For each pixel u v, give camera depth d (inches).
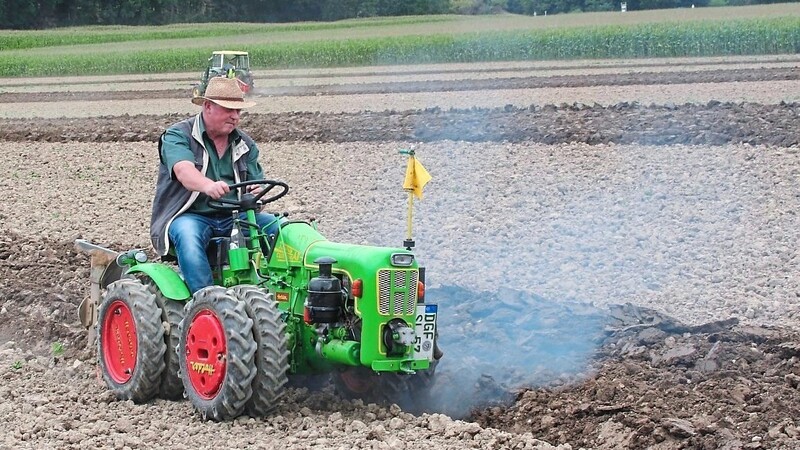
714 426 235.5
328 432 238.1
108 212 584.4
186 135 270.8
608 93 1074.1
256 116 936.9
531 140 705.0
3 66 2057.1
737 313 350.3
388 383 259.6
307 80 1552.7
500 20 3061.0
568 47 1841.8
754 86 1074.1
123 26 3467.0
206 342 247.0
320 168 663.8
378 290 236.5
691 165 597.9
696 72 1296.8
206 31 3107.8
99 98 1357.0
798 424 239.6
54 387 284.8
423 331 243.9
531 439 233.8
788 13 2415.1
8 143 862.5
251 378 237.6
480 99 1076.5
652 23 1973.4
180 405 262.8
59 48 2605.8
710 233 463.2
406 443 231.1
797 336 305.6
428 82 1366.9
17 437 241.9
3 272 441.4
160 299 268.2
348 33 2780.5
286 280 254.5
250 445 231.3
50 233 528.7
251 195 262.2
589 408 252.7
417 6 3895.2
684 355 287.6
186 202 268.2
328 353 243.1
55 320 362.3
